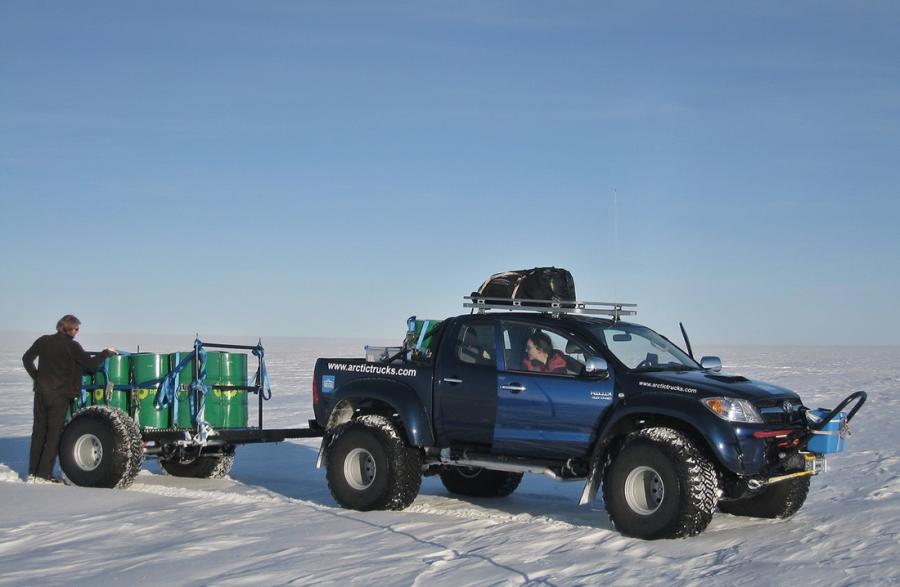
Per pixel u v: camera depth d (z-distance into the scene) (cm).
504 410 814
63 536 759
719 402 716
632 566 628
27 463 1220
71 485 1005
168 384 1006
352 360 914
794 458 735
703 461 709
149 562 660
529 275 857
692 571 612
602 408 766
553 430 791
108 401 1039
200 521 805
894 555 629
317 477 1121
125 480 984
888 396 2594
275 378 3962
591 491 749
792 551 657
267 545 709
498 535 731
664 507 705
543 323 820
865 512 795
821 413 766
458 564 639
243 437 998
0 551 715
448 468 938
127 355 1055
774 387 776
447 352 858
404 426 851
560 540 711
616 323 848
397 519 805
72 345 1033
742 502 804
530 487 1029
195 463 1099
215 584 598
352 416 913
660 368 793
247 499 920
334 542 716
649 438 720
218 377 1027
